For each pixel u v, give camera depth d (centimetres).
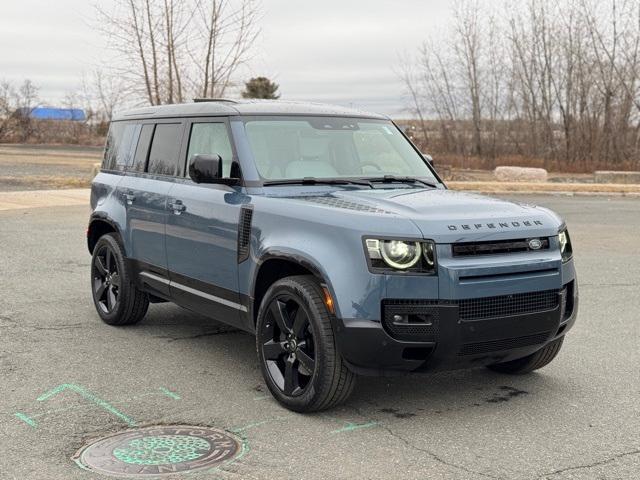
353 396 541
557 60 3844
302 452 437
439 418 497
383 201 514
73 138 5600
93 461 423
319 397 484
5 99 5503
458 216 484
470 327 463
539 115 3950
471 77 4047
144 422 484
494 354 486
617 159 3681
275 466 417
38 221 1513
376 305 457
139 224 680
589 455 437
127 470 410
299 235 498
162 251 647
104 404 517
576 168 3644
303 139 601
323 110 640
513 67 3991
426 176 629
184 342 682
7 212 1655
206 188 598
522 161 3781
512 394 548
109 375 582
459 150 4144
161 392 543
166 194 641
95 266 755
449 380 581
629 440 461
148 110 726
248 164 565
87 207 1762
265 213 529
